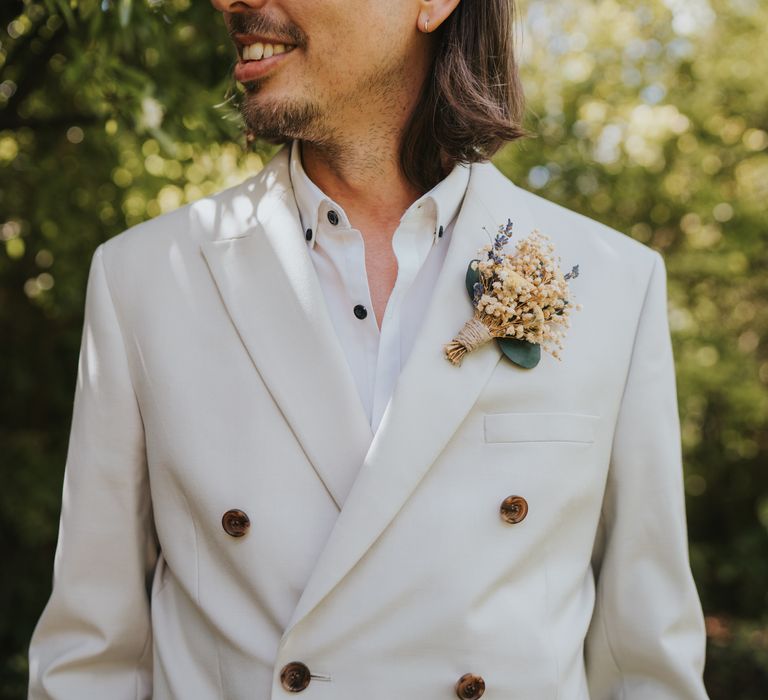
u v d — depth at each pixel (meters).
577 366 1.54
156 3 2.61
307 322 1.51
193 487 1.48
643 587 1.63
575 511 1.52
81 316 4.45
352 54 1.49
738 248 7.36
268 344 1.50
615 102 6.26
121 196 4.18
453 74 1.62
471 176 1.66
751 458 9.30
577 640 1.53
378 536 1.43
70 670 1.60
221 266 1.55
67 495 1.59
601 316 1.59
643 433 1.60
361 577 1.43
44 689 1.59
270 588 1.44
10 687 4.35
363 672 1.42
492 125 1.62
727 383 7.91
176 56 3.20
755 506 9.44
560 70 6.18
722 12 7.13
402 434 1.44
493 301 1.48
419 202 1.57
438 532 1.44
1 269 4.53
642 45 6.50
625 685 1.66
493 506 1.46
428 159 1.62
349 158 1.58
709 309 7.91
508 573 1.46
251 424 1.48
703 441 8.73
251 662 1.45
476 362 1.49
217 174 3.39
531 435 1.49
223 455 1.48
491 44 1.72
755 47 7.21
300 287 1.52
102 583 1.60
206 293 1.55
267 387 1.49
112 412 1.55
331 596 1.42
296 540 1.45
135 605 1.62
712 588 8.87
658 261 1.69
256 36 1.47
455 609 1.42
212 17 3.05
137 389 1.54
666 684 1.62
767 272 7.99
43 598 4.75
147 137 2.98
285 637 1.40
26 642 4.64
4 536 4.82
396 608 1.43
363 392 1.52
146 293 1.55
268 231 1.57
